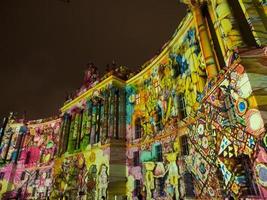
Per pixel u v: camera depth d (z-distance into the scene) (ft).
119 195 74.08
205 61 49.60
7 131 157.48
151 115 77.41
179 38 67.92
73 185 90.38
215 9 47.32
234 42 39.01
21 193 130.41
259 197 30.78
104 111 92.38
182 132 60.23
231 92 38.24
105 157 81.46
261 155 30.12
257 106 31.45
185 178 54.80
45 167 130.82
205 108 48.83
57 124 140.97
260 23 38.37
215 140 43.80
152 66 83.82
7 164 143.64
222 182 41.37
